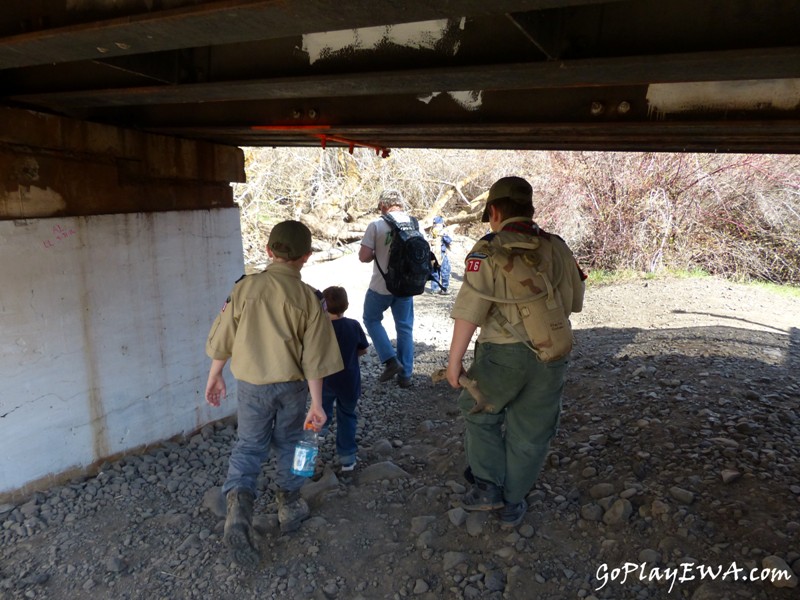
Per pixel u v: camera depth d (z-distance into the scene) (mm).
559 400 3021
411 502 3809
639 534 3156
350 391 4160
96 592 3207
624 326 8070
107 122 4465
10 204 3785
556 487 3734
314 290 3379
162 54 3207
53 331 4062
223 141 5359
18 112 3762
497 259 2797
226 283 5473
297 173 15789
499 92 3643
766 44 2117
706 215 12359
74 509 3951
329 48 2980
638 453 3928
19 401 3918
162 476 4410
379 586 3113
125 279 4520
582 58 2369
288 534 3543
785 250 11828
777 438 3986
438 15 1910
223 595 3127
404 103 3939
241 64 3234
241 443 3367
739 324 7574
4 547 3588
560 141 4379
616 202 12586
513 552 3178
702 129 3246
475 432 3146
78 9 2352
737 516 3133
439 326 9406
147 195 4699
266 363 3227
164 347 4883
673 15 2236
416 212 17531
